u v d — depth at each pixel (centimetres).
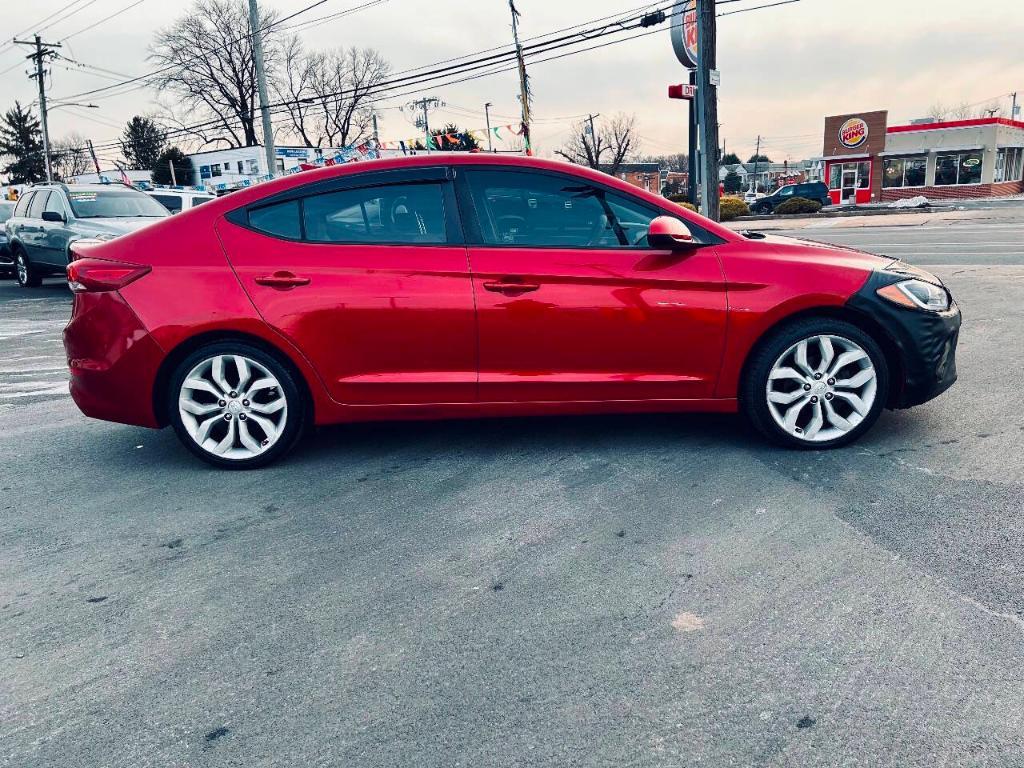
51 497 402
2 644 265
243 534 347
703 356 408
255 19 2617
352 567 312
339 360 409
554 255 405
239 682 240
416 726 217
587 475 398
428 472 413
